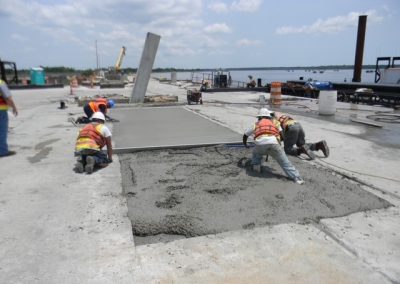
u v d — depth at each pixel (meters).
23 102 19.91
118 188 5.33
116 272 3.24
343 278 3.15
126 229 4.05
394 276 3.19
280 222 4.21
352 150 7.89
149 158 7.02
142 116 12.84
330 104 13.41
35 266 3.33
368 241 3.81
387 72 22.62
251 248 3.65
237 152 7.42
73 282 3.09
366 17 25.08
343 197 4.96
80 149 6.17
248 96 22.47
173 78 42.44
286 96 22.50
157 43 16.97
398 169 6.47
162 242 3.81
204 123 11.02
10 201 4.88
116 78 47.56
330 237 3.89
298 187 5.32
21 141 8.75
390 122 11.98
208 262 3.40
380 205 4.74
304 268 3.30
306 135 9.55
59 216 4.39
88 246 3.69
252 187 5.31
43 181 5.70
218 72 35.00
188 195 5.00
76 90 31.55
